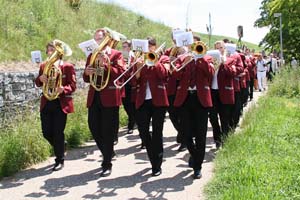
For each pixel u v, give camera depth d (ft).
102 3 78.28
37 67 39.63
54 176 23.40
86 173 23.86
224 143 26.84
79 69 40.78
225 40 31.35
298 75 59.57
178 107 22.27
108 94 23.11
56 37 50.16
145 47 21.91
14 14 47.60
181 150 28.63
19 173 24.06
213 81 28.04
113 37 23.43
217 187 19.86
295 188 18.83
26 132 26.58
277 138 27.55
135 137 33.55
